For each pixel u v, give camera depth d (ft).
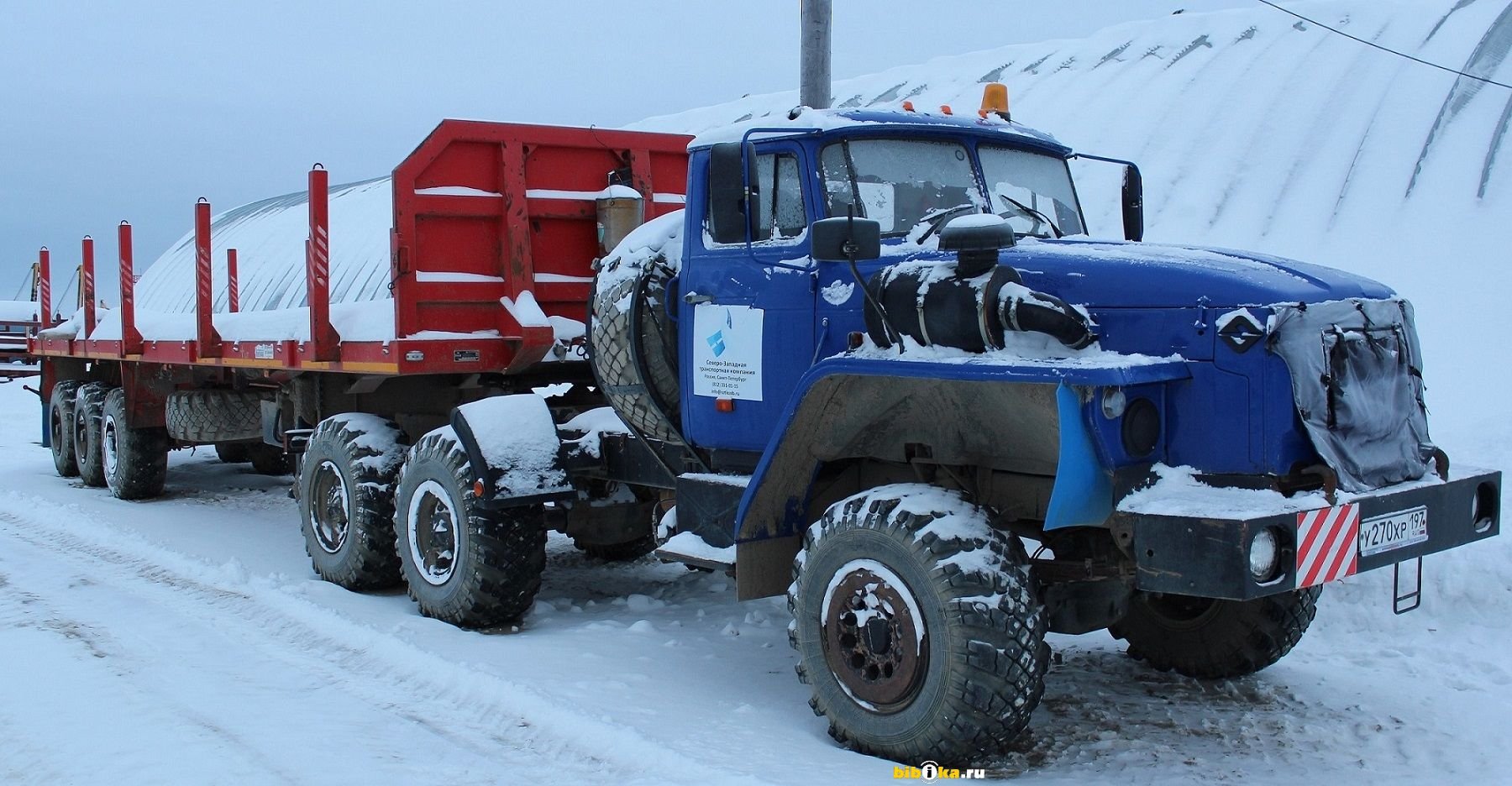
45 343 39.93
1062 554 14.55
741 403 15.87
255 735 14.33
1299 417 11.97
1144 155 59.41
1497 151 49.75
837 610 13.79
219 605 21.06
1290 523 11.51
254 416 31.68
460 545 18.97
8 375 79.05
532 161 21.08
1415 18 71.36
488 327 20.80
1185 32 78.79
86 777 12.98
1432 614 19.16
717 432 16.33
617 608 21.31
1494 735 14.53
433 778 13.06
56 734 14.30
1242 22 78.07
